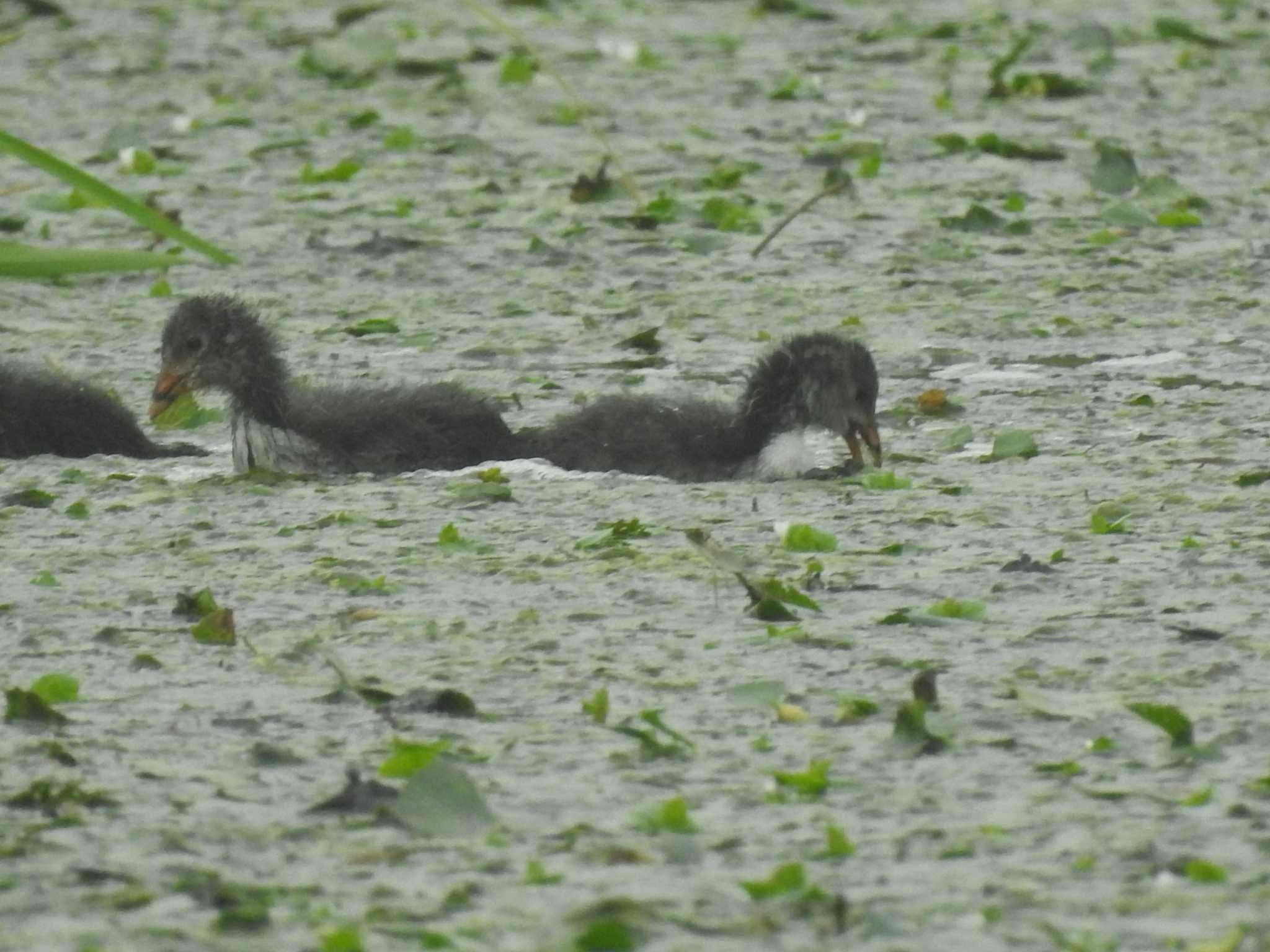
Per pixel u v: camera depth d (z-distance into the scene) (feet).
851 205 76.13
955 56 98.48
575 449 51.06
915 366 59.11
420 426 51.19
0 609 38.24
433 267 69.56
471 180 79.61
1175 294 65.92
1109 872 26.25
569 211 75.31
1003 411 54.80
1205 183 78.18
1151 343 60.95
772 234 69.97
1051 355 60.03
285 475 49.26
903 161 82.12
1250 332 61.82
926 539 43.04
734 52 100.42
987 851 27.02
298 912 25.14
